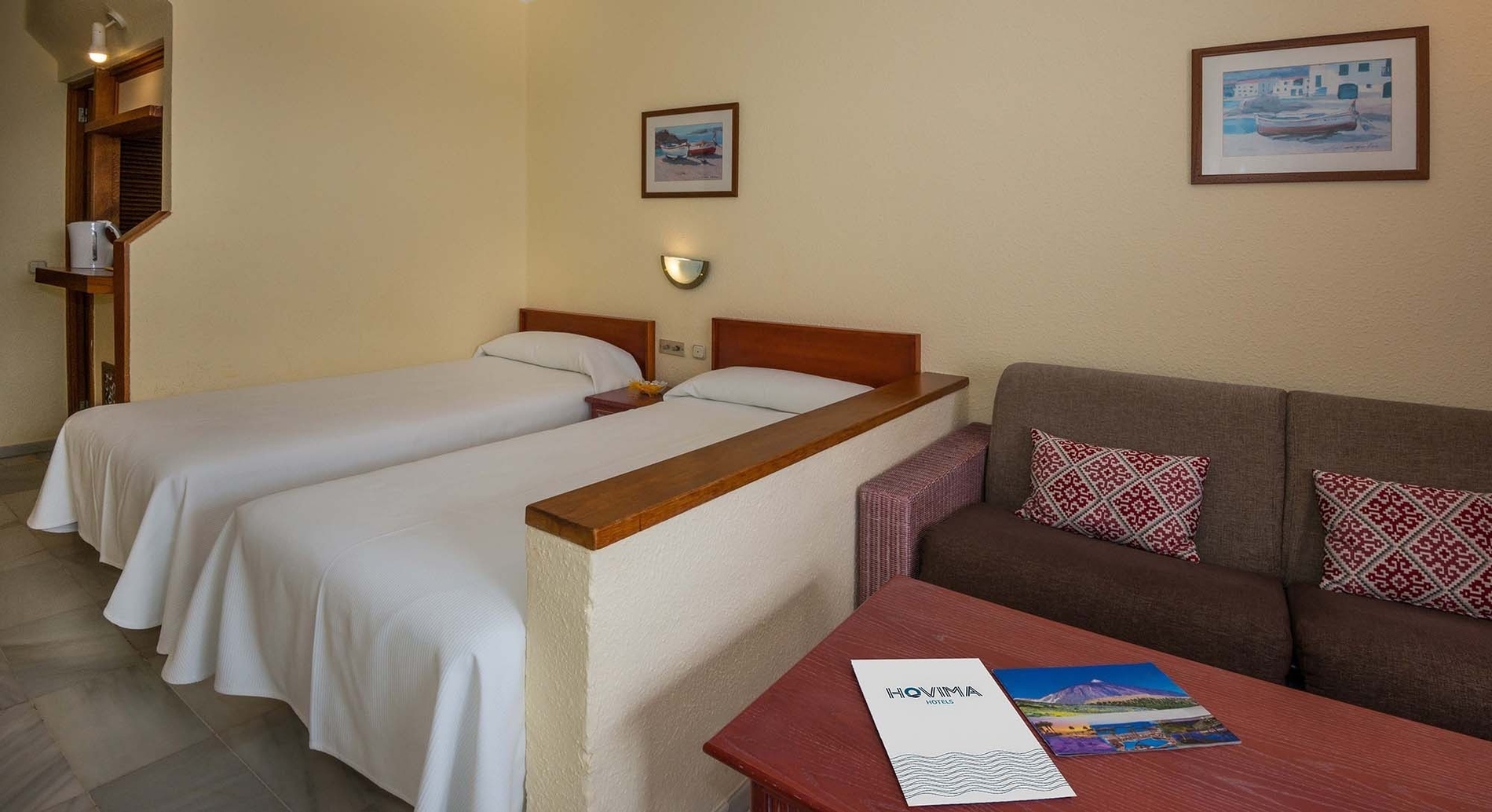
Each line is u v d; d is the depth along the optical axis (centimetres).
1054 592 193
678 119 363
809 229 330
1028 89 273
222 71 322
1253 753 106
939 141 293
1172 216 252
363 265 375
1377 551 182
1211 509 220
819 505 192
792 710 115
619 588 127
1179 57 246
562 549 125
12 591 258
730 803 163
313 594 158
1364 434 205
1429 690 150
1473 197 210
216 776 173
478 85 410
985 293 290
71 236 382
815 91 321
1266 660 169
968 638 138
